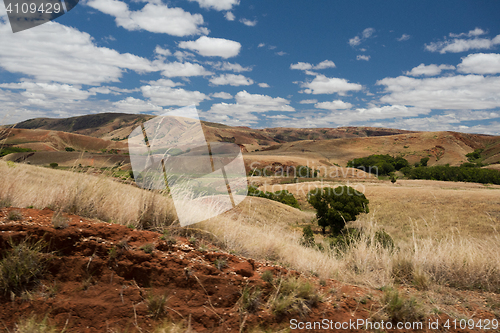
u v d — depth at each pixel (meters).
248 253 3.41
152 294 2.01
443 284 3.21
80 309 1.83
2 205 2.85
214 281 2.21
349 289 2.78
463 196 43.03
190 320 1.88
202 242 3.17
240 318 1.98
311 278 3.02
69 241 2.22
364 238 4.23
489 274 3.23
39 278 1.99
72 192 3.10
